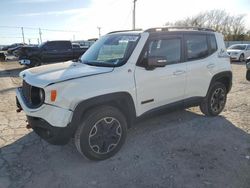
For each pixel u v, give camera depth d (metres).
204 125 4.77
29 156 3.62
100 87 3.21
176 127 4.66
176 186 2.93
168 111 4.22
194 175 3.14
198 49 4.57
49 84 2.97
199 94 4.67
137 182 3.01
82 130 3.23
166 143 4.02
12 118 5.20
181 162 3.44
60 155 3.65
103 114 3.33
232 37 49.78
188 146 3.92
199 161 3.47
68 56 15.99
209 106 5.00
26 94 3.51
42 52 15.04
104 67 3.54
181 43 4.26
